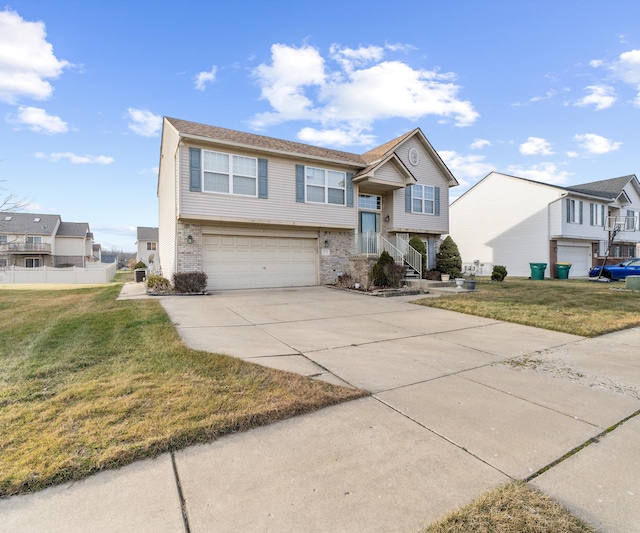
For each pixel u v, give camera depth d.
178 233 11.97
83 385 3.56
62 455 2.35
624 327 7.21
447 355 5.23
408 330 6.89
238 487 2.13
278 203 13.20
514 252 24.17
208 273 12.62
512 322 7.79
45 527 1.79
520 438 2.83
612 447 2.73
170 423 2.80
